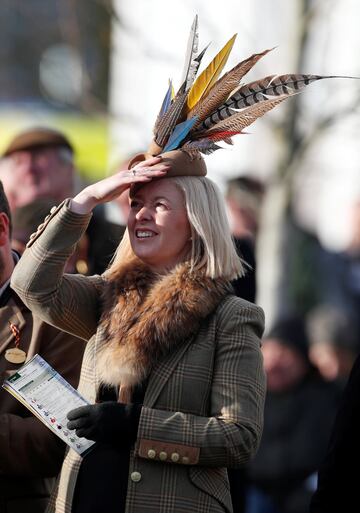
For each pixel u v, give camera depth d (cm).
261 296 2252
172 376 1010
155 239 1037
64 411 1013
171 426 992
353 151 2623
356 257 2506
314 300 2436
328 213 2819
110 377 1017
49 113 3306
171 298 1018
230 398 1008
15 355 1142
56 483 1056
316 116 2231
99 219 1469
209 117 1044
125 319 1025
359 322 1956
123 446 1004
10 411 1139
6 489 1138
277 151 2230
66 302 1052
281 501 1777
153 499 995
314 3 2233
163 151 1055
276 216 2212
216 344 1022
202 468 1011
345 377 1877
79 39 2536
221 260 1029
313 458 1778
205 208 1033
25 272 1041
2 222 1159
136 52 2408
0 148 3300
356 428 987
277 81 1030
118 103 2614
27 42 4091
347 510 991
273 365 1802
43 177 1805
